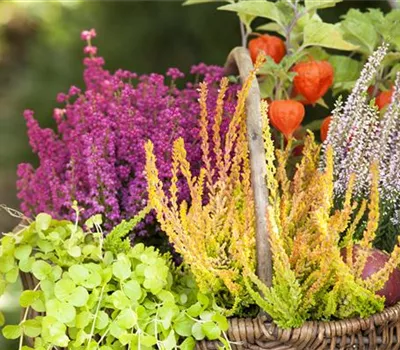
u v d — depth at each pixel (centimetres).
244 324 136
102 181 174
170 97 193
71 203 178
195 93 198
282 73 189
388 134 160
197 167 180
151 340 135
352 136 165
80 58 418
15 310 264
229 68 187
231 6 195
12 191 440
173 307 139
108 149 178
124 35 399
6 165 436
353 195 162
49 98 418
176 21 389
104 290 141
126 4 400
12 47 518
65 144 200
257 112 143
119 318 136
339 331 135
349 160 160
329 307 136
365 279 142
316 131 220
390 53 193
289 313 133
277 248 133
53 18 428
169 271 148
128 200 178
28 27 516
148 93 192
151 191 140
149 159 140
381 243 166
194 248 138
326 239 132
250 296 140
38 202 193
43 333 138
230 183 148
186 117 186
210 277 139
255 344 137
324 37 192
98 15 407
